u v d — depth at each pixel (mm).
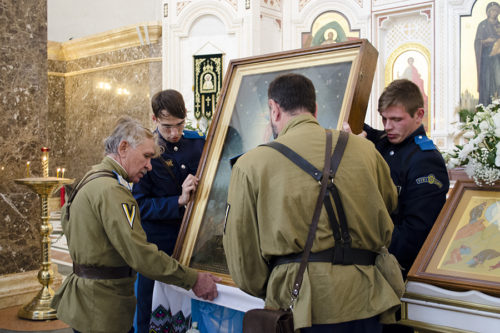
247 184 1655
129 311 2246
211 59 9555
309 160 1647
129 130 2260
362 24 9297
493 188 2041
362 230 1655
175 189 2877
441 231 1962
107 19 13211
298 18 9789
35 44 4793
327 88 2254
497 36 8211
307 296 1571
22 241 4664
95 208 2123
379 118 9273
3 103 4562
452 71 8531
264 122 2459
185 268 2170
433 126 8727
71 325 2172
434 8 8625
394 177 2393
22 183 4168
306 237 1615
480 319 1659
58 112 12422
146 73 10547
